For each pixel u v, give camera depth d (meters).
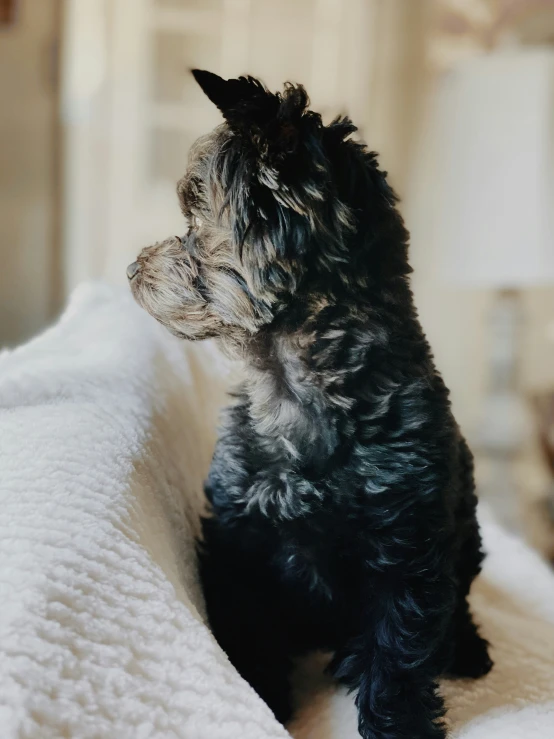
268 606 1.13
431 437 1.02
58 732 0.62
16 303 3.08
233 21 2.95
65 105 2.96
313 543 1.04
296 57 2.98
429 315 3.06
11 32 2.87
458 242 2.32
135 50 2.94
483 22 2.84
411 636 0.98
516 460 2.83
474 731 1.00
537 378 3.00
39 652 0.66
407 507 0.99
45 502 0.82
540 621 1.44
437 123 2.41
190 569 1.06
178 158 3.05
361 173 1.04
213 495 1.11
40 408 1.01
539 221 2.21
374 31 2.92
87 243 3.06
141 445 1.03
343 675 1.04
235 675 0.81
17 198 3.00
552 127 2.19
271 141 0.97
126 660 0.72
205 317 1.10
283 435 1.04
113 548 0.81
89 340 1.34
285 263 1.01
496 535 1.78
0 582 0.71
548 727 0.99
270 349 1.07
